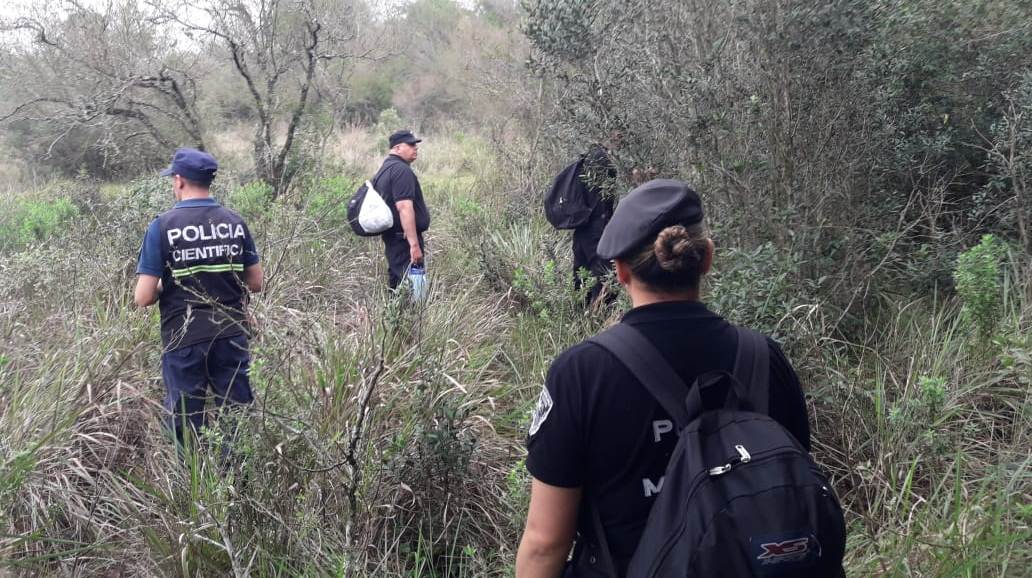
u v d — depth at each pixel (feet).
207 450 11.74
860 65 16.80
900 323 15.29
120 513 11.37
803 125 16.12
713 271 14.40
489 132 41.70
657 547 5.03
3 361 12.34
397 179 19.43
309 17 28.12
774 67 15.79
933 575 8.87
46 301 17.47
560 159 27.20
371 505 10.65
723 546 4.83
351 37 32.73
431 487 11.32
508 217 28.09
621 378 5.50
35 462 11.30
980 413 11.89
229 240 13.33
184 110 28.45
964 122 19.06
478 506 11.91
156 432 13.28
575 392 5.55
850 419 12.09
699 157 15.05
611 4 17.35
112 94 27.50
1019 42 17.99
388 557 10.71
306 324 14.43
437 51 70.59
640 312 5.74
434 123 64.34
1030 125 16.56
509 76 36.22
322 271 21.07
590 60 17.15
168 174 13.67
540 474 5.65
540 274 18.85
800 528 4.83
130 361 14.80
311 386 12.57
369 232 19.54
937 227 18.10
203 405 13.19
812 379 12.52
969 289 13.14
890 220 18.06
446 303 17.57
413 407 11.92
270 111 29.25
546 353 15.88
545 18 17.02
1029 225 16.35
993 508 9.55
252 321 13.79
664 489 5.16
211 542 9.80
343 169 34.35
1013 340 11.64
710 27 17.08
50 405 12.60
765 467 5.00
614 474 5.57
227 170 29.89
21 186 41.16
